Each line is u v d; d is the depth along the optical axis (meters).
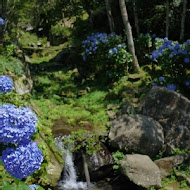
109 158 7.11
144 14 15.10
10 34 19.30
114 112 9.30
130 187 6.58
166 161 6.89
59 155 6.80
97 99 10.57
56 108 9.88
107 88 11.20
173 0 14.09
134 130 7.37
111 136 7.48
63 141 7.36
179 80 10.08
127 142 7.29
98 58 12.50
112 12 16.95
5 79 3.98
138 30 14.42
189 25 14.02
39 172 3.25
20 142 2.69
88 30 19.31
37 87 11.76
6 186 2.48
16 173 2.61
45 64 15.07
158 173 6.52
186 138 7.50
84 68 13.61
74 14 16.05
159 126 7.65
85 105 10.17
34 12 21.88
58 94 11.20
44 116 8.98
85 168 6.82
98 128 8.40
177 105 7.85
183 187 6.38
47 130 7.34
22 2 18.08
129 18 15.66
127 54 11.35
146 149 7.27
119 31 15.80
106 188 6.61
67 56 15.32
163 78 9.98
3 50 10.83
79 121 8.84
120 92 10.39
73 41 19.48
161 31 14.40
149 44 12.55
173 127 7.69
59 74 13.59
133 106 8.91
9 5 17.41
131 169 6.50
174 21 14.16
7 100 5.57
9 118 2.61
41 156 2.75
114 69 11.48
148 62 12.43
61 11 15.74
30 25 26.38
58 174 6.20
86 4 16.14
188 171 6.74
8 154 2.61
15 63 10.27
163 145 7.47
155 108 8.09
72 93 11.18
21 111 2.71
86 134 7.65
